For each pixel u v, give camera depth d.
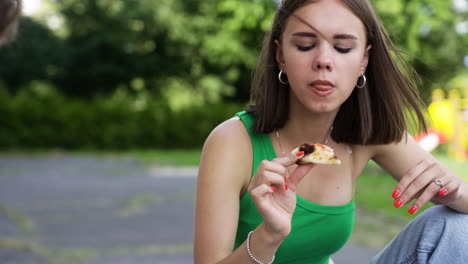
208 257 1.58
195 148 18.72
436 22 16.09
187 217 6.59
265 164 1.38
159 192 8.61
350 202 1.78
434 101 12.12
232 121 1.72
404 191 1.67
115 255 4.82
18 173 11.18
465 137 11.54
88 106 17.88
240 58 20.23
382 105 1.78
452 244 1.62
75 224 6.17
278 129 1.74
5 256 4.74
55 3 24.11
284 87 1.71
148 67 22.95
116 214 6.78
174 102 22.61
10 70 21.38
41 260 4.64
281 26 1.58
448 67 18.72
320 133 1.74
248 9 17.62
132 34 22.45
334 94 1.54
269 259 1.42
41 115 17.19
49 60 21.59
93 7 22.31
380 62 1.71
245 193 1.70
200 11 22.34
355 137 1.81
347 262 4.43
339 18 1.52
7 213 6.78
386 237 5.22
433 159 1.88
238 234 1.75
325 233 1.73
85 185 9.44
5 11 1.12
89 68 22.84
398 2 14.70
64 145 17.50
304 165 1.40
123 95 23.73
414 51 15.48
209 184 1.62
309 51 1.54
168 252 4.94
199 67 23.17
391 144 1.86
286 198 1.39
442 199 1.67
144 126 18.28
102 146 17.78
